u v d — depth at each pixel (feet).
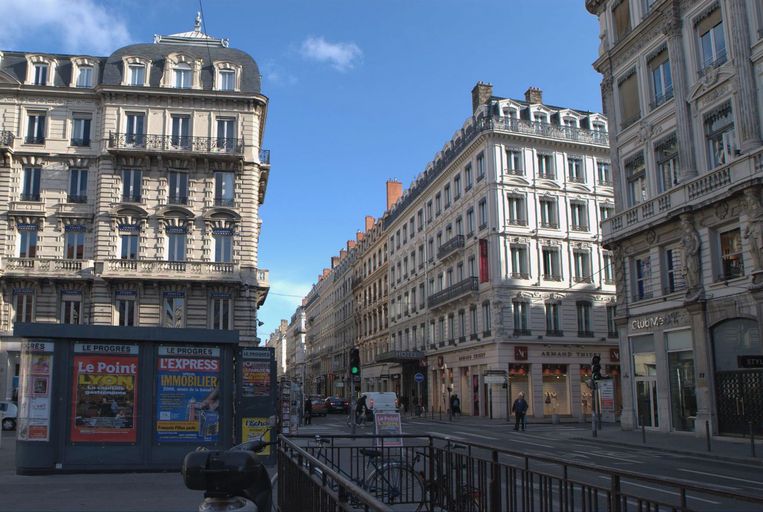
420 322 188.65
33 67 132.77
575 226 149.69
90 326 45.80
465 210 157.69
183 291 126.52
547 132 149.07
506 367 137.80
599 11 108.27
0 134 127.44
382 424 57.36
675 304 87.10
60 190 128.88
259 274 132.67
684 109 86.63
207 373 47.57
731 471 51.06
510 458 59.93
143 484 40.47
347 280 304.30
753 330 74.90
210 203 131.03
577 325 145.89
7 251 125.39
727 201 77.71
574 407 141.79
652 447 70.79
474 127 152.56
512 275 141.49
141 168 130.41
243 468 22.48
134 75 133.39
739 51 77.25
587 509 24.70
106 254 126.21
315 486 19.34
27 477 43.34
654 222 89.97
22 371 45.11
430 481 34.40
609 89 104.88
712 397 79.92
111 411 45.75
